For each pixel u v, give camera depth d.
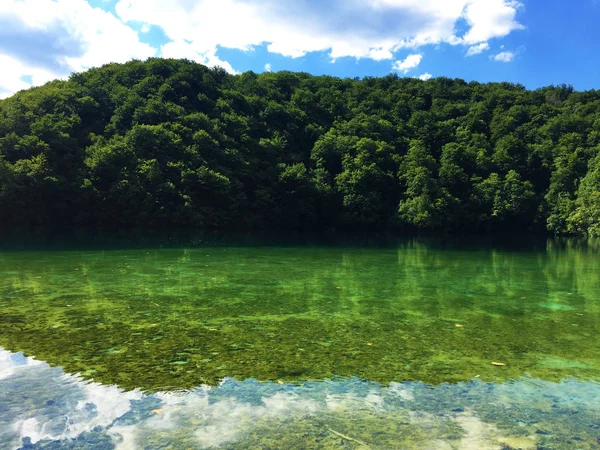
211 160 47.62
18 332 6.51
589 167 50.19
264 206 49.06
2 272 13.03
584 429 3.81
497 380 4.90
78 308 8.25
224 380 4.74
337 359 5.51
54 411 3.95
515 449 3.46
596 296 10.53
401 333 6.86
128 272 13.47
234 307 8.64
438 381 4.84
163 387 4.52
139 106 50.75
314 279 12.88
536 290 11.41
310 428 3.73
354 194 51.66
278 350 5.84
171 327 6.97
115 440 3.47
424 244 33.75
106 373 4.88
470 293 10.82
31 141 39.34
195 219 42.62
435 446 3.48
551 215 48.25
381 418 3.94
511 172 52.50
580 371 5.23
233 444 3.45
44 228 39.12
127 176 41.38
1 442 3.42
